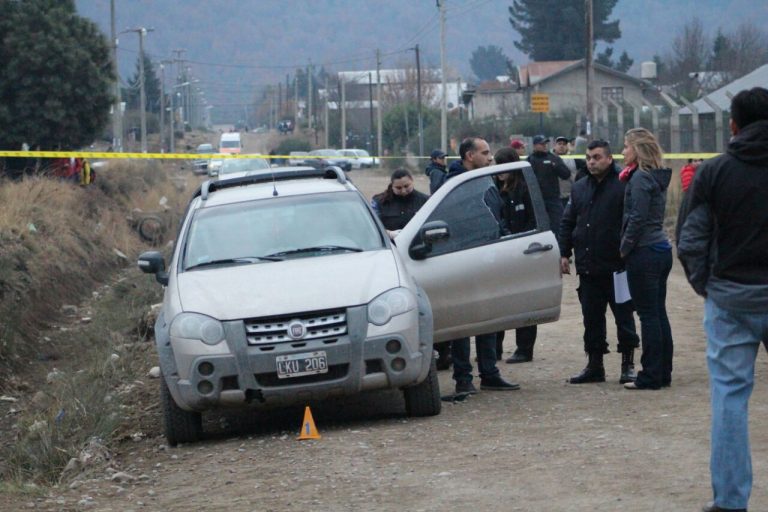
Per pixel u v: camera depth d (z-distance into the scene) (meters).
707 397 11.55
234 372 10.59
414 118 113.06
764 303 6.89
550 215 18.69
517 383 13.41
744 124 7.09
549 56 140.50
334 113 149.25
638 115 44.38
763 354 14.20
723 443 6.98
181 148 134.75
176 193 48.44
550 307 12.62
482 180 12.62
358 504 8.19
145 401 14.23
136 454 11.09
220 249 12.05
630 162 12.08
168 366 10.84
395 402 12.56
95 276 29.19
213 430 12.02
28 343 19.77
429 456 9.58
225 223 12.41
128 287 26.55
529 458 9.24
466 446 9.88
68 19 43.81
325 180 13.55
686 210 7.19
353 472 9.16
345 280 11.05
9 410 15.36
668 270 12.26
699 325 17.25
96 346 19.17
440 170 15.97
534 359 15.18
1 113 42.22
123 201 41.47
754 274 6.94
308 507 8.22
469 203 12.52
